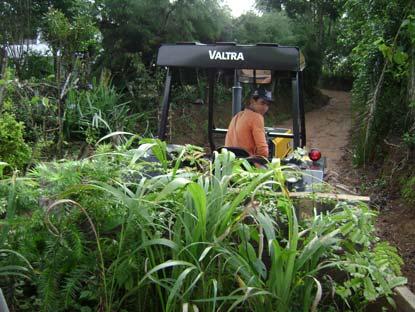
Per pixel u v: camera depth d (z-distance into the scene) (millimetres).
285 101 15273
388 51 6520
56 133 7012
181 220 2574
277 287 2596
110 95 9336
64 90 6840
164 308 2639
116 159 2998
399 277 2904
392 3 7195
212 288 2629
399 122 8359
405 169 7230
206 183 2705
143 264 2705
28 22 10734
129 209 2529
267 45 4848
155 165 3186
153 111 10367
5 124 5148
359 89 9664
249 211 2594
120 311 2713
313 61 21547
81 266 2639
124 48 12250
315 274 2801
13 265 2596
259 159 4414
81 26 6961
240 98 5855
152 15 12367
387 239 5566
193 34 13289
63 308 2621
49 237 2604
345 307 3109
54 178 2645
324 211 3252
